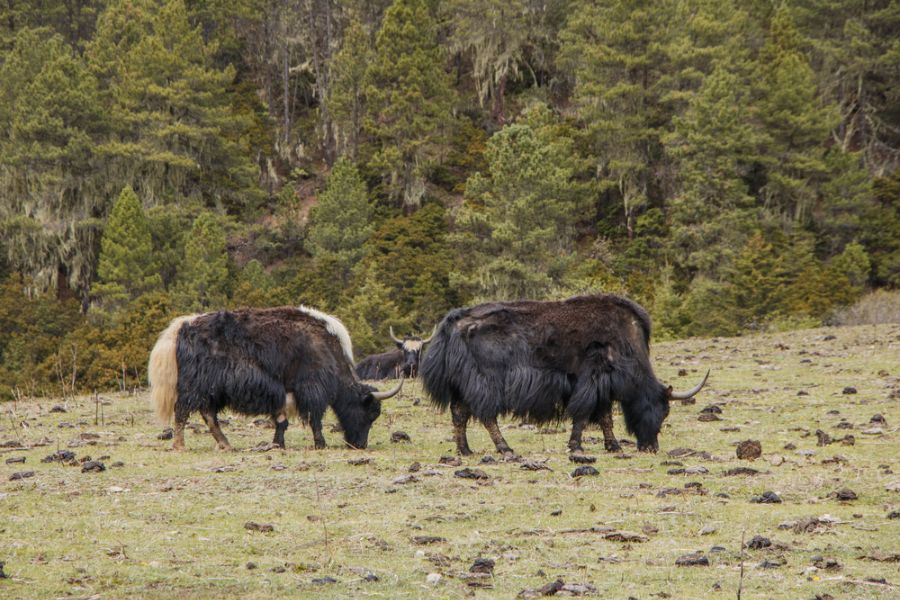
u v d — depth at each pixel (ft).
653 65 576.20
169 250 524.93
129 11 654.12
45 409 143.95
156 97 586.45
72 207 552.41
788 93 526.16
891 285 487.20
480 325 98.02
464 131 645.10
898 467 85.71
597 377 98.99
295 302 471.21
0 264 547.90
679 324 393.29
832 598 51.83
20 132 543.80
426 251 508.94
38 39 647.97
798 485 79.05
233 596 52.95
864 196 506.07
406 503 74.64
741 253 428.56
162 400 102.32
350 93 643.45
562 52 625.00
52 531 66.44
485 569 57.72
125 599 52.34
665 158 570.46
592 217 592.19
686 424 117.70
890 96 581.94
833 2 590.14
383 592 53.67
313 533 66.13
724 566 58.39
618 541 64.28
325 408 106.11
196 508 73.41
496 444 98.17
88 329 386.93
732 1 639.76
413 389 160.56
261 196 615.16
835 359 176.45
